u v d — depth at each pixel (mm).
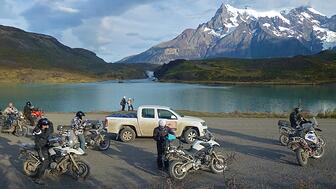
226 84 174750
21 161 15180
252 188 11227
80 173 12492
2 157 15969
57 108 63281
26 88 144000
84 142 16094
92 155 16328
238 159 15289
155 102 76250
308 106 69750
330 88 134000
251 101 80812
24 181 12266
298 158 14062
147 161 15172
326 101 80812
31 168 12758
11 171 13555
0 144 19250
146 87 147625
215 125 26703
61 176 12820
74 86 163500
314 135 14586
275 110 61438
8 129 22875
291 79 192250
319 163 14539
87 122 17312
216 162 13125
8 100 81250
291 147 14508
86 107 65250
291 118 18281
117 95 98625
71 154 12352
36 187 11625
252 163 14594
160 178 12594
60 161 12312
